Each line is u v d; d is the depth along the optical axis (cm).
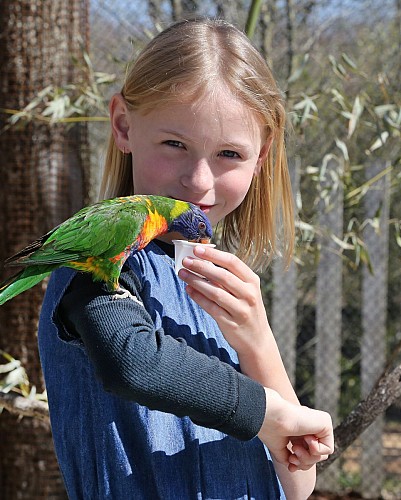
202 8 517
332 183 402
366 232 485
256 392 131
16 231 388
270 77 182
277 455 149
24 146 385
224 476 147
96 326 127
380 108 351
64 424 150
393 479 514
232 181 168
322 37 525
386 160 464
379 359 493
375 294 491
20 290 156
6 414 395
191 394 124
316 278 506
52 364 155
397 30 509
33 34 383
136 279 151
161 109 161
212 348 155
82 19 403
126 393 121
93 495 145
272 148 199
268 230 207
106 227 151
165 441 144
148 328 129
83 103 381
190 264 137
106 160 198
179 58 163
